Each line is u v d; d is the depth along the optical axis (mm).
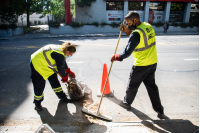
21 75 4809
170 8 20344
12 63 6000
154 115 2902
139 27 2398
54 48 2605
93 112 2705
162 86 4105
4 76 4715
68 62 6184
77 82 3418
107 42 11188
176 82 4352
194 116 2836
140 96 3568
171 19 20750
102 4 19062
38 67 2615
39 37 14602
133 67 2615
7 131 2371
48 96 3551
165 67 5648
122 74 4973
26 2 17844
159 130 2379
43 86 2857
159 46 9422
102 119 2674
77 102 3318
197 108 3094
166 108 3100
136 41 2326
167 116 2852
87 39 13203
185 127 2453
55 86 3195
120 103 3207
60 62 2592
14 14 17359
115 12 19547
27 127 2486
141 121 2582
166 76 4805
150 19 20297
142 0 18812
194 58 6770
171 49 8562
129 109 3076
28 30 19859
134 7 19531
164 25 17609
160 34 16516
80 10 19094
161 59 6645
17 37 14617
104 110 3037
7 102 3285
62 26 17578
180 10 20484
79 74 4922
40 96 2910
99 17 19500
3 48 8906
